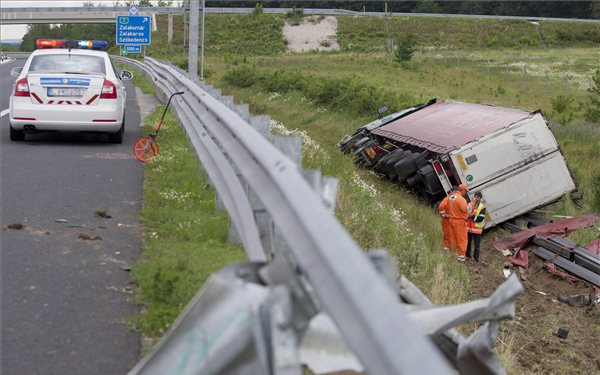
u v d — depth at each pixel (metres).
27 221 8.20
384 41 102.62
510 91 47.75
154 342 5.07
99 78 14.34
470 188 19.00
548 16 135.25
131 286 6.16
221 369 2.85
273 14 109.12
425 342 2.05
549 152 19.30
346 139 24.67
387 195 19.58
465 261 16.56
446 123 21.58
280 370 2.71
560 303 14.48
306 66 63.16
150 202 9.20
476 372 4.35
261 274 3.18
